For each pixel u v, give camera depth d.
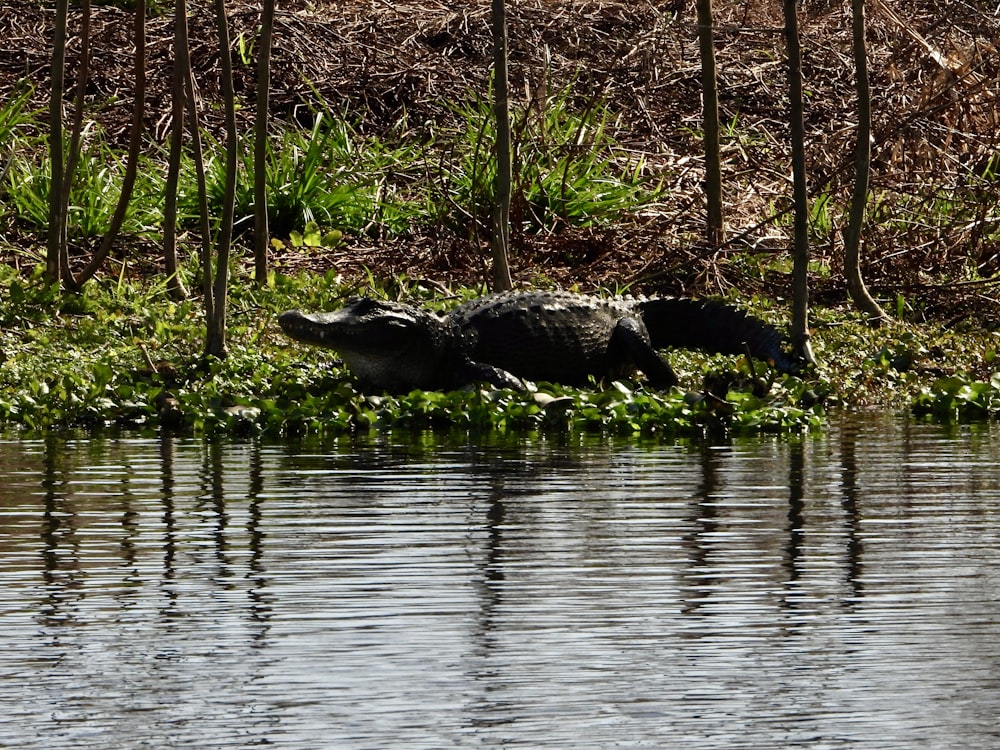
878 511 11.20
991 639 8.03
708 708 7.04
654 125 28.16
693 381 18.94
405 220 24.58
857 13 21.20
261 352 18.55
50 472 12.78
